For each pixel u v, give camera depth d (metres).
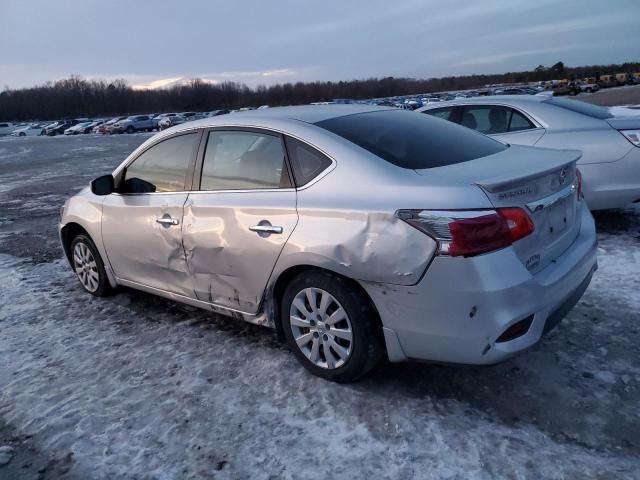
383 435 2.65
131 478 2.48
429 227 2.54
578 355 3.26
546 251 2.82
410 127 3.46
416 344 2.73
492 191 2.55
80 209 4.60
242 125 3.48
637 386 2.92
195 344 3.74
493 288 2.48
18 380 3.40
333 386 3.09
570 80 72.94
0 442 2.80
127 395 3.15
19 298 4.88
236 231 3.28
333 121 3.32
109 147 28.83
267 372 3.29
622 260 4.76
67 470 2.56
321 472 2.43
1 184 14.41
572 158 3.10
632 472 2.32
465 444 2.54
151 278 4.08
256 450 2.61
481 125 6.23
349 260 2.76
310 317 3.08
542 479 2.31
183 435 2.75
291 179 3.13
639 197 5.31
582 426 2.63
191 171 3.69
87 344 3.85
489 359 2.57
